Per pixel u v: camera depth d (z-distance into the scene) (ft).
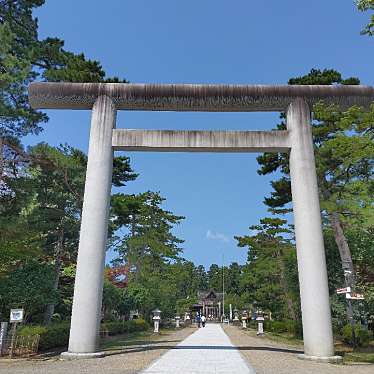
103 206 45.06
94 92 48.88
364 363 39.17
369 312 57.21
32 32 66.44
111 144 47.47
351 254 61.16
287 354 44.45
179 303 207.00
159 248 123.03
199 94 48.52
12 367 33.63
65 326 54.44
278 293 115.96
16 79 51.19
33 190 61.05
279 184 72.08
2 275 53.16
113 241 118.42
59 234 76.38
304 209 44.57
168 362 35.63
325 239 67.56
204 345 56.13
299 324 80.18
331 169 61.31
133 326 95.14
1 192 56.95
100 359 38.83
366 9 42.91
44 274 57.21
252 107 49.37
